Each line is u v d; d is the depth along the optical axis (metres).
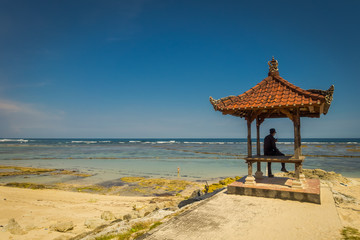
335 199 8.41
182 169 30.23
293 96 6.93
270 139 8.41
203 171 28.55
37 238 8.70
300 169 6.97
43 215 11.90
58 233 9.23
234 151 62.94
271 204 6.32
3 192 17.00
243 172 27.45
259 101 7.27
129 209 13.20
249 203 6.41
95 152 60.53
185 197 15.20
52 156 49.09
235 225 4.95
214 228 4.79
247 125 7.68
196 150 68.56
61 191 18.27
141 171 28.88
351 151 58.38
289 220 5.22
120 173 27.50
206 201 6.62
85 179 23.98
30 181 23.08
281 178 8.90
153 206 11.35
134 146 95.94
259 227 4.84
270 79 8.13
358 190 11.34
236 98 7.73
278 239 4.32
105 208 13.38
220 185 15.26
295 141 6.86
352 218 6.11
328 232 4.64
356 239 4.36
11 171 28.83
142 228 6.48
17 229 9.33
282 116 9.30
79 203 14.52
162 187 20.16
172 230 4.69
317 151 58.72
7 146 89.06
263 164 34.41
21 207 13.32
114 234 6.25
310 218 5.34
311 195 6.41
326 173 15.16
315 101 6.33
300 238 4.38
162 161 39.66
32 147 83.31
